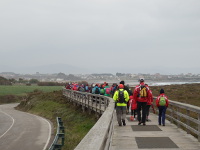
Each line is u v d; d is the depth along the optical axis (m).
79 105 27.94
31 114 36.03
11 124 26.38
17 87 96.00
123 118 11.98
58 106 34.19
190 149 7.50
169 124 12.52
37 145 16.12
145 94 11.67
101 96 17.80
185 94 33.50
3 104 60.22
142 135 9.69
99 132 3.92
